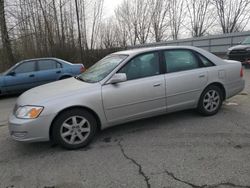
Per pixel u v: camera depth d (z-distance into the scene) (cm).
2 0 1475
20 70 907
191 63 488
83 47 1880
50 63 948
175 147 386
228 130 438
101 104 411
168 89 455
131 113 435
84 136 409
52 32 1731
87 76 473
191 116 518
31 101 392
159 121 502
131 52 457
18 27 1628
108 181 308
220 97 518
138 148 392
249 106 569
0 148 425
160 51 466
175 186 289
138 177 312
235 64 533
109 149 396
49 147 418
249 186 281
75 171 336
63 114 393
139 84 432
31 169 349
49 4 1719
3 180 325
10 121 392
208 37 2400
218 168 319
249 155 348
